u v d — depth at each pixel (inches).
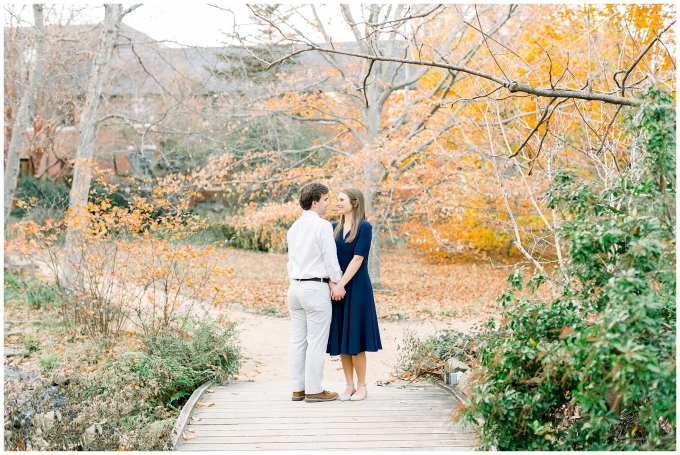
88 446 144.0
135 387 193.2
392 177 470.3
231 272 297.3
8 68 451.8
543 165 287.7
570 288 145.9
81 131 415.2
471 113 427.2
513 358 140.2
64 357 251.4
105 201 303.3
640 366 106.9
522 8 455.5
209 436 158.7
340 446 152.0
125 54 731.4
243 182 514.0
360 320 188.4
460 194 489.4
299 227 187.6
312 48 157.0
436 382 219.8
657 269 131.1
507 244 623.5
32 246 295.7
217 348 235.6
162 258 337.4
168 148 642.8
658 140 129.5
